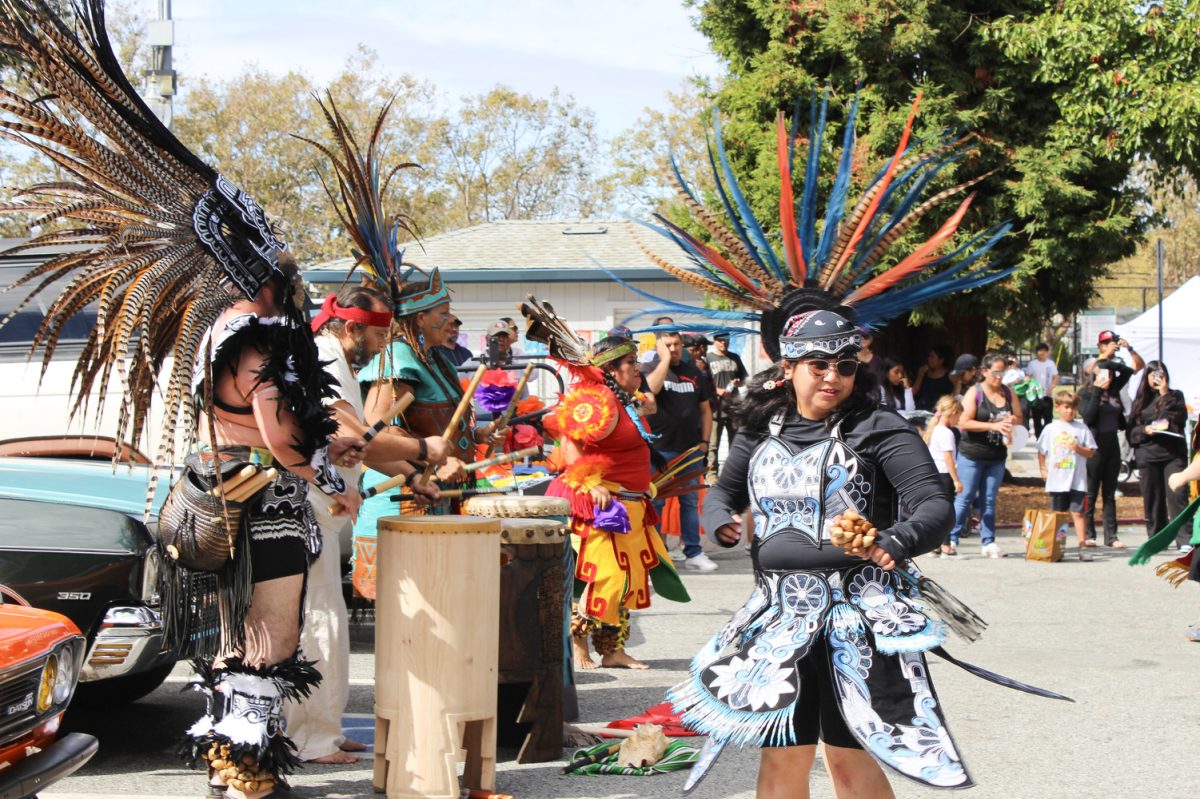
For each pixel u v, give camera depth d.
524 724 5.68
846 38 18.14
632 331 4.38
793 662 3.54
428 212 47.94
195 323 4.30
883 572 3.63
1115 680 7.23
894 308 4.11
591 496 6.77
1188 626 8.95
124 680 6.44
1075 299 19.45
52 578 5.04
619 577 6.84
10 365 8.16
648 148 47.78
